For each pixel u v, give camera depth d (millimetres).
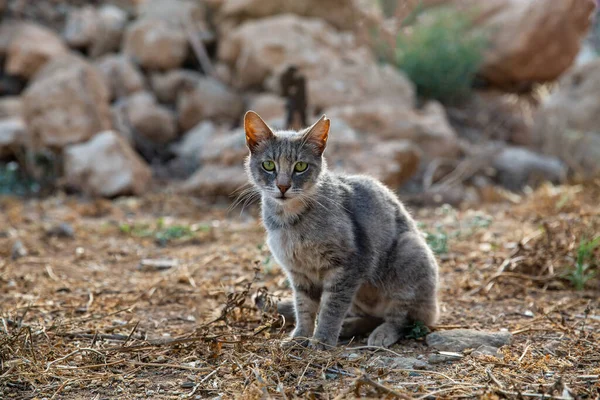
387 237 5832
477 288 7082
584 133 14758
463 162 13883
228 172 12430
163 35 16391
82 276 7934
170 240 9734
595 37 20609
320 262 5523
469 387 4473
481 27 18438
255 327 5992
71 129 13672
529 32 17391
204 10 18000
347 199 5758
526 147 16266
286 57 15391
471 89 18672
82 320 6141
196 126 15609
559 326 5824
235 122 15922
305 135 5824
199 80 16109
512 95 18703
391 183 11938
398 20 11938
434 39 17406
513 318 6195
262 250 8539
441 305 6641
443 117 15492
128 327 6031
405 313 5848
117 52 17750
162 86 16203
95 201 12156
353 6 16266
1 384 4699
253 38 15828
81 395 4605
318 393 4391
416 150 12789
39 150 13719
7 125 14125
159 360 5148
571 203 10352
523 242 8133
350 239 5473
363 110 13789
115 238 9906
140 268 8328
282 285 7238
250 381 4629
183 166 14562
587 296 6789
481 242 8891
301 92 11609
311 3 17281
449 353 5199
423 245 5879
